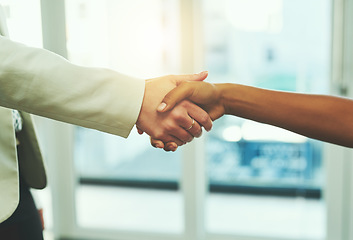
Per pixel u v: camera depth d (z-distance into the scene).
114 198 4.07
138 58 2.90
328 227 2.74
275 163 3.99
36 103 0.71
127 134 0.77
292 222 3.34
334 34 2.55
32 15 2.59
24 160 0.88
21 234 0.81
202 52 2.77
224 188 4.21
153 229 3.01
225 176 4.18
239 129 4.00
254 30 3.57
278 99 0.88
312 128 0.83
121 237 3.02
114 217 3.54
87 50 2.93
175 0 2.80
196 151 2.78
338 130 0.81
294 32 3.24
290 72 3.52
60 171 3.03
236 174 4.13
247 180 4.14
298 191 3.96
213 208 3.77
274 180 4.05
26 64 0.70
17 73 0.69
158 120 0.91
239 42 3.65
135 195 4.17
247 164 4.07
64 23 2.80
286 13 3.22
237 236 2.90
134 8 2.86
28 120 0.84
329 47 2.58
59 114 0.73
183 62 2.70
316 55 3.02
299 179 3.82
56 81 0.71
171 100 0.88
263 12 3.38
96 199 4.04
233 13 3.61
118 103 0.75
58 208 3.07
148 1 2.84
